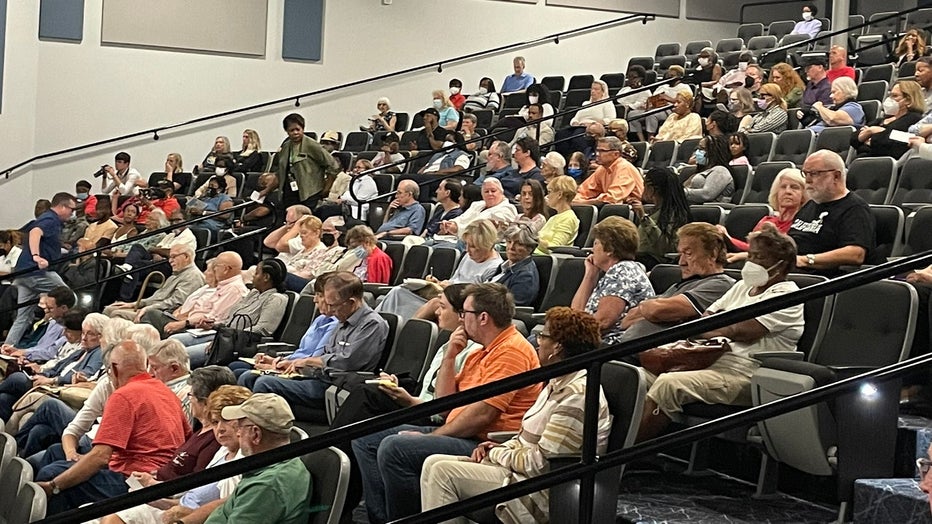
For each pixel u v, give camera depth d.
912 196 5.70
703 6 15.52
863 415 3.21
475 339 3.78
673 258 5.26
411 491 3.52
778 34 13.43
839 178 4.49
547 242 6.21
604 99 10.00
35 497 3.77
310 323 6.04
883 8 15.41
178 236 8.35
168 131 12.79
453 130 11.13
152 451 4.06
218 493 3.57
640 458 2.62
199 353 6.05
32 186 12.09
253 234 8.35
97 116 12.44
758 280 3.74
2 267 9.61
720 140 6.78
